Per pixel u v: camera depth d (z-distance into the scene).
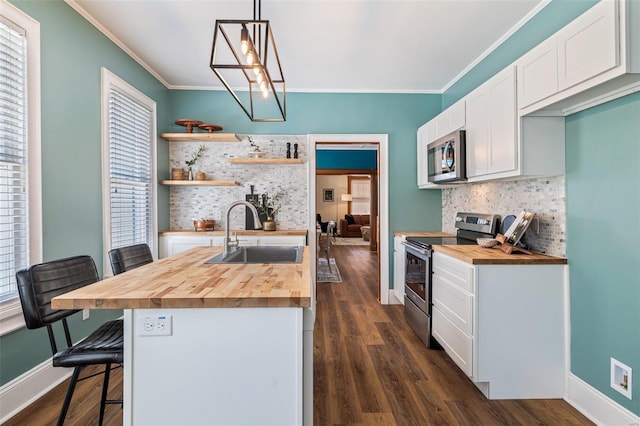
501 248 2.38
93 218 2.63
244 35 1.57
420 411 1.93
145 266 1.75
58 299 1.18
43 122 2.14
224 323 1.28
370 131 4.12
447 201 4.03
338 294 4.42
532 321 2.06
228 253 2.21
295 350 1.28
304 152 4.15
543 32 2.35
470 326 2.07
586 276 1.92
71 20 2.38
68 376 2.28
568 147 2.06
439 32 2.76
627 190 1.66
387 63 3.36
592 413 1.87
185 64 3.45
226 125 4.12
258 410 1.28
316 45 2.99
